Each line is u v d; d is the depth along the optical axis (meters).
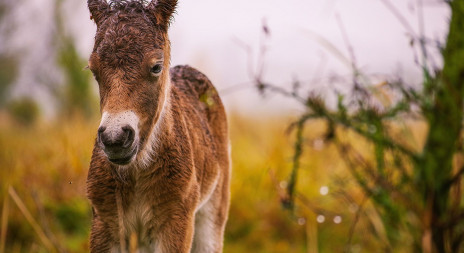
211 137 9.29
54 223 12.32
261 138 17.56
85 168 12.60
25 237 12.06
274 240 12.97
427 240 7.77
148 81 6.32
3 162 14.77
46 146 15.94
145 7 6.76
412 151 8.46
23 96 31.52
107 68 6.12
